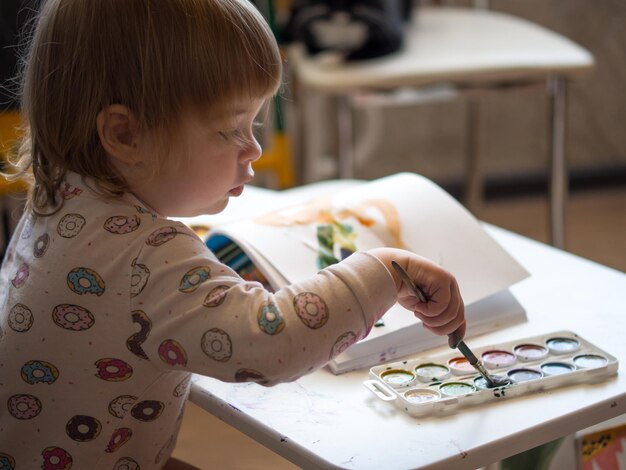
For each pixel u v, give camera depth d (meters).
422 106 2.71
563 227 2.01
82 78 0.77
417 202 1.00
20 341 0.81
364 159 2.64
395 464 0.69
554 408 0.76
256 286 0.75
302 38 1.93
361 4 1.89
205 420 1.10
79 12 0.77
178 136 0.77
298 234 0.95
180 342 0.73
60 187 0.81
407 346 0.87
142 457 0.85
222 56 0.76
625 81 2.78
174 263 0.75
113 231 0.77
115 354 0.78
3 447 0.84
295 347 0.72
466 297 0.91
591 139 2.83
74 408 0.81
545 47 1.96
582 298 0.98
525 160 2.82
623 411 0.78
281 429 0.75
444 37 2.08
